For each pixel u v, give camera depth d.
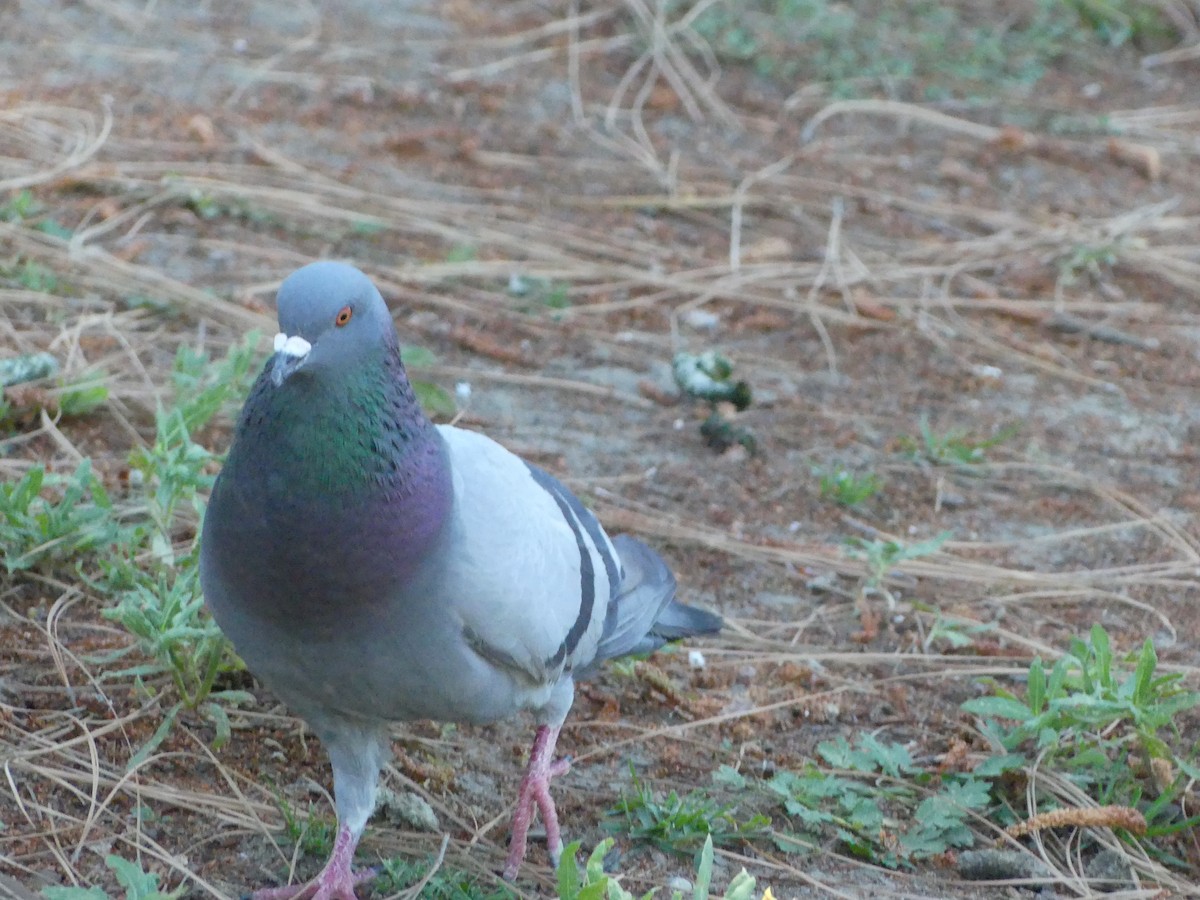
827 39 20.19
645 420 12.52
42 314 12.45
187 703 8.41
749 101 18.69
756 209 16.30
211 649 8.41
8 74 16.61
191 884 7.34
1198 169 18.39
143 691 8.48
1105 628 10.39
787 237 15.77
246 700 8.61
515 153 16.78
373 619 6.52
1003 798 8.58
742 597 10.43
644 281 14.50
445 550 6.63
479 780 8.49
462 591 6.68
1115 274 15.81
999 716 9.25
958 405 13.24
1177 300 15.45
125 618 8.25
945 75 19.94
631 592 8.23
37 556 9.27
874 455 12.37
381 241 14.55
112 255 13.47
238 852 7.63
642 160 16.97
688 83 18.89
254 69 17.59
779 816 8.40
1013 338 14.38
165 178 14.62
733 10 20.38
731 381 12.70
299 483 6.30
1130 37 21.69
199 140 15.79
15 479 10.31
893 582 10.73
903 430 12.77
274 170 15.41
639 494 11.46
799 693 9.48
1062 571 11.07
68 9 18.33
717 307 14.44
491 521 6.89
